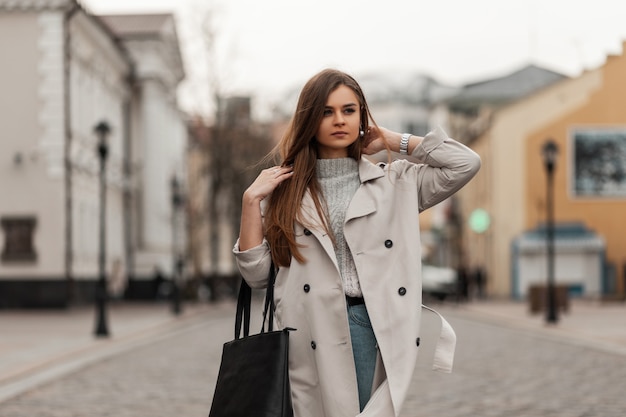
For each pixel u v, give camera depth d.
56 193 40.06
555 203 56.66
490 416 11.02
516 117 57.31
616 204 56.25
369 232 4.36
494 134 57.78
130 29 57.31
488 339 23.62
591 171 56.47
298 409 4.34
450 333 4.45
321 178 4.48
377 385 4.32
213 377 15.51
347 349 4.30
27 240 39.97
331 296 4.31
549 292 29.09
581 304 45.41
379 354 4.31
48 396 13.10
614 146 56.41
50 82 40.22
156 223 57.16
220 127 55.50
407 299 4.30
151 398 12.88
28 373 16.05
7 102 40.28
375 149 4.59
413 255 4.35
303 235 4.38
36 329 27.66
